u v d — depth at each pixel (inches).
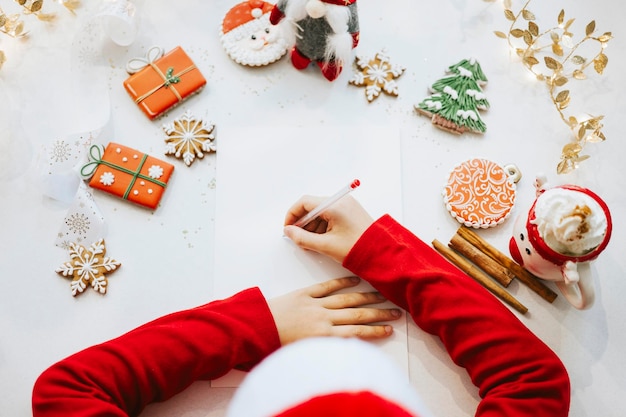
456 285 31.9
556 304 34.1
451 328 31.7
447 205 34.8
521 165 35.7
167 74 35.6
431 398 33.0
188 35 36.8
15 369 33.3
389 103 36.2
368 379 29.8
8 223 34.8
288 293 33.2
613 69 36.7
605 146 35.9
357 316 33.1
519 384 30.5
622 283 34.4
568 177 35.5
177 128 35.5
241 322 31.7
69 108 36.1
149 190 34.6
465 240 34.4
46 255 34.5
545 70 36.8
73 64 36.5
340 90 36.3
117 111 35.9
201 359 31.0
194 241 34.6
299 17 32.6
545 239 30.4
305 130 35.6
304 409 21.8
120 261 34.4
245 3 36.7
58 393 29.6
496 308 31.9
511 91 36.5
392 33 37.0
